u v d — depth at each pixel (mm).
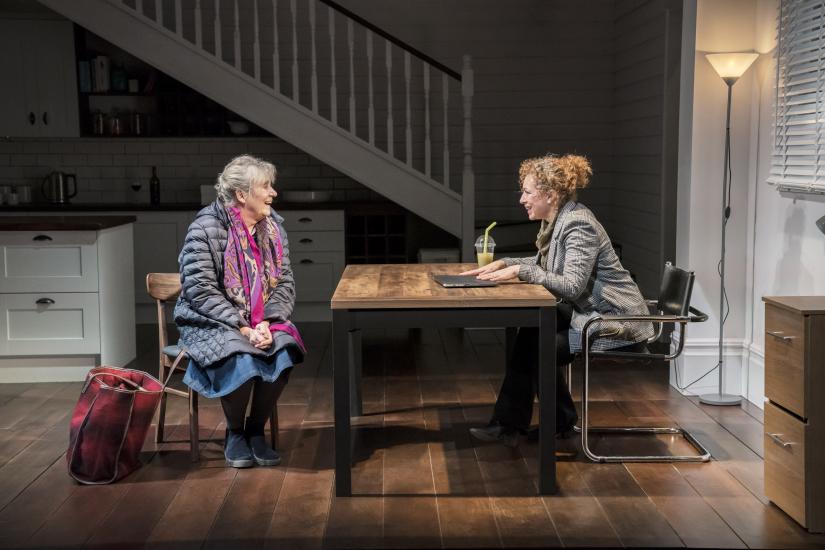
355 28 8273
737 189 4902
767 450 3445
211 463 3947
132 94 7801
